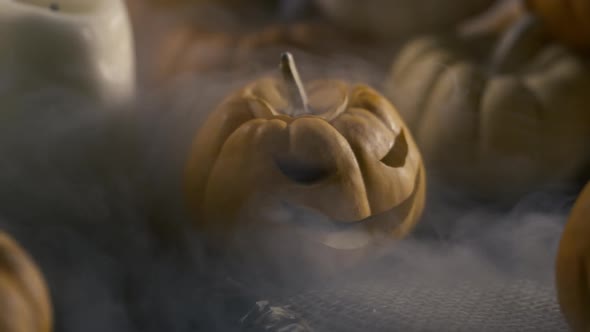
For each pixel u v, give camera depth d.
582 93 0.56
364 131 0.45
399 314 0.44
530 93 0.56
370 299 0.45
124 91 0.47
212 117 0.46
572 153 0.56
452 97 0.56
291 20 0.65
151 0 0.62
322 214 0.44
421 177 0.46
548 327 0.43
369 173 0.44
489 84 0.56
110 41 0.46
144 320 0.42
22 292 0.37
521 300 0.45
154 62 0.60
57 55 0.45
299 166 0.44
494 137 0.55
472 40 0.60
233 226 0.44
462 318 0.44
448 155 0.56
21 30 0.44
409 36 0.63
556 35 0.59
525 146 0.55
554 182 0.56
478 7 0.63
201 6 0.64
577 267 0.41
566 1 0.57
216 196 0.44
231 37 0.62
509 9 0.64
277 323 0.43
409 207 0.46
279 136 0.44
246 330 0.42
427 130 0.56
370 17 0.62
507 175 0.55
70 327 0.41
